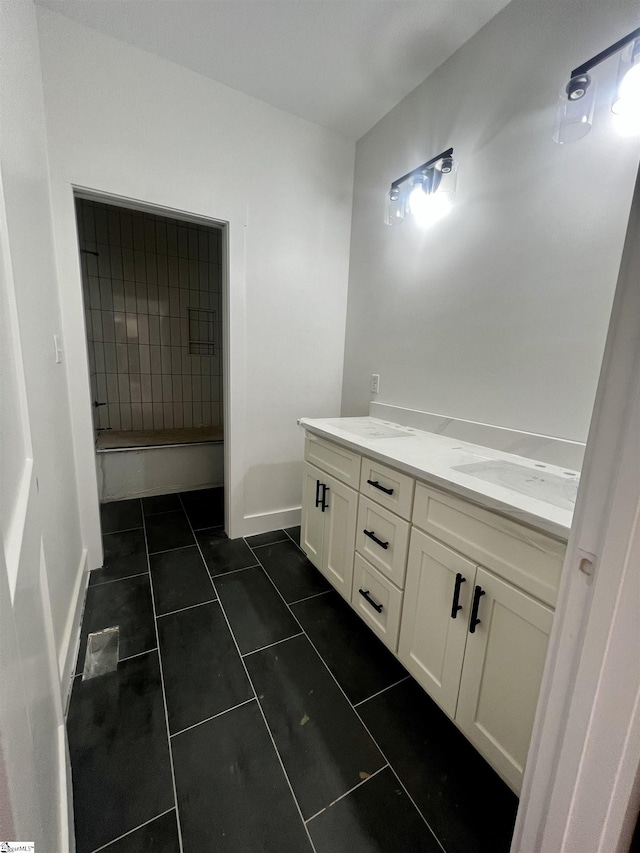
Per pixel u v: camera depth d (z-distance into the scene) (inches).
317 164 83.8
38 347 47.0
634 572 16.8
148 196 67.7
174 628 60.1
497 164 54.7
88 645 56.1
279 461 92.8
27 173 46.8
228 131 73.0
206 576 74.6
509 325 54.4
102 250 119.6
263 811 36.0
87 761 39.8
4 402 22.7
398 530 49.7
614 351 16.7
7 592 16.8
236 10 55.6
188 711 46.0
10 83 41.0
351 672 52.9
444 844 34.1
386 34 58.6
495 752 36.6
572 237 46.1
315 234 86.7
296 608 65.9
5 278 27.2
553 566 31.4
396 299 76.9
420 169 62.2
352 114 78.2
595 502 18.0
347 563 62.1
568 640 19.9
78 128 61.3
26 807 17.3
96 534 74.8
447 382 65.6
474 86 57.6
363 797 37.5
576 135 41.9
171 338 134.3
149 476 116.1
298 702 47.9
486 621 37.5
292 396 91.3
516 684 34.7
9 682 15.8
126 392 129.5
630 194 40.6
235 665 53.3
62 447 58.7
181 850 32.9
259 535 92.3
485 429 57.8
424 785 38.9
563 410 48.5
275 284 83.9
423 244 69.2
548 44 47.2
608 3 40.9
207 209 73.2
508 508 33.8
